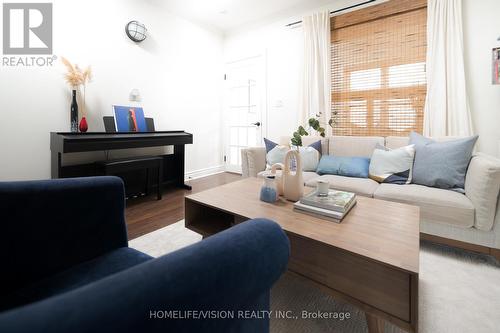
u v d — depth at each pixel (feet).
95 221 3.08
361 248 3.04
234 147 14.92
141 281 1.09
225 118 15.02
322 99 11.05
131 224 7.29
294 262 3.55
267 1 11.10
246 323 1.84
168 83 11.74
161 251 5.72
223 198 5.16
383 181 6.88
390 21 9.48
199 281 1.23
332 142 8.91
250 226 1.78
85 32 8.81
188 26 12.52
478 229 5.05
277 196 4.97
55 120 8.31
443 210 5.34
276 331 3.49
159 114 11.44
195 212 5.43
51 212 2.76
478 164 5.21
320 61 10.96
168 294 1.12
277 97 12.74
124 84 10.04
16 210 2.55
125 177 9.62
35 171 7.95
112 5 9.50
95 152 9.29
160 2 10.94
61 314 0.89
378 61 9.81
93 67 9.07
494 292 4.22
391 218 4.02
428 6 8.46
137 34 10.17
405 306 2.68
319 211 4.12
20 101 7.61
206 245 1.42
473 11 8.02
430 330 3.46
